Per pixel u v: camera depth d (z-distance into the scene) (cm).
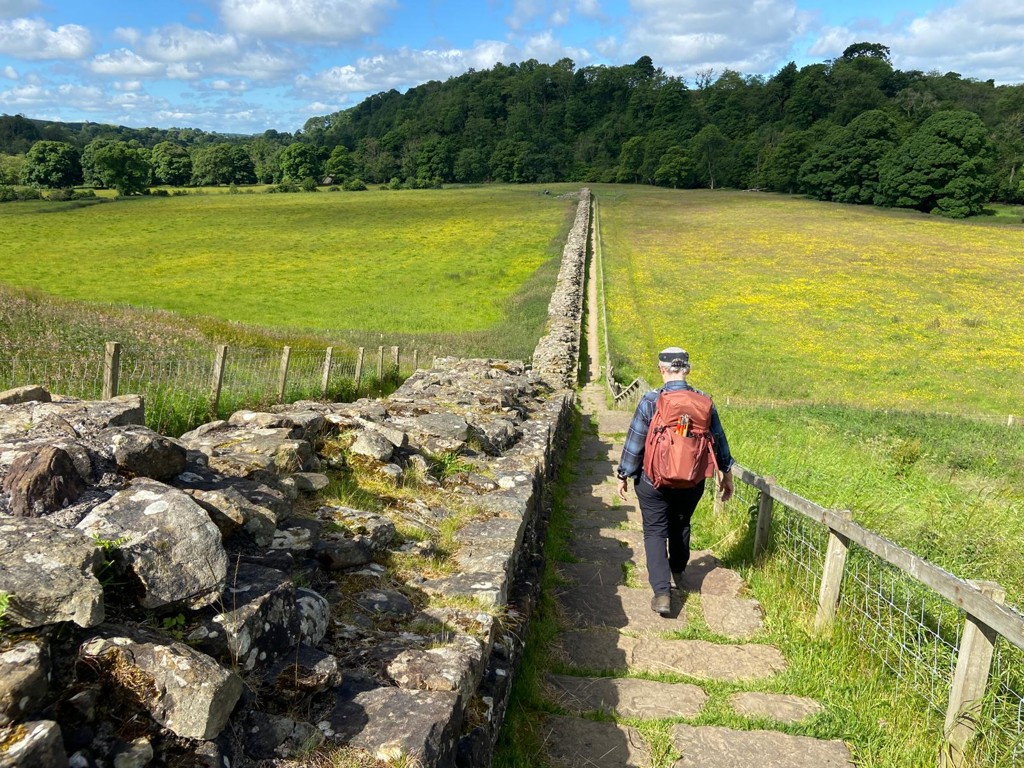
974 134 8775
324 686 265
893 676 445
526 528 568
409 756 239
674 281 5244
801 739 395
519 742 374
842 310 4412
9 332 1745
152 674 219
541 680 448
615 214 9169
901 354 3547
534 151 15288
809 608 539
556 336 3161
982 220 8425
